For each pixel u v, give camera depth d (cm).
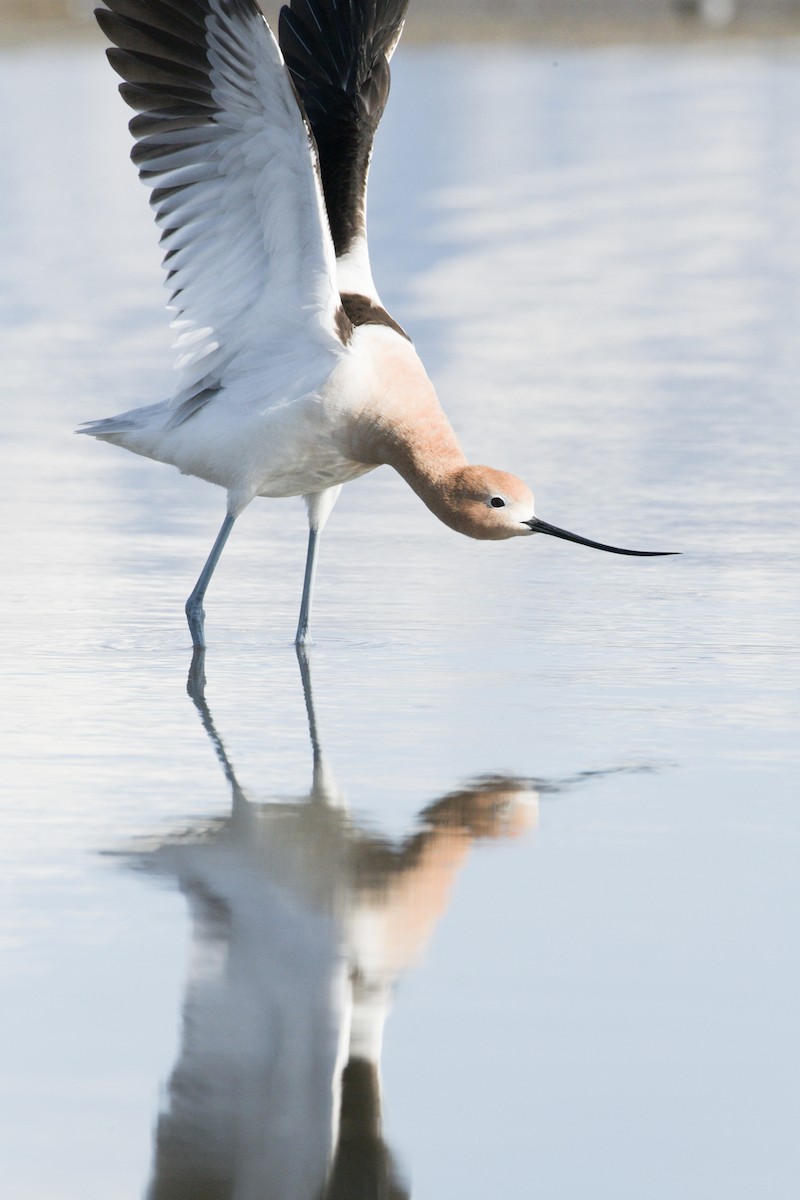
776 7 7425
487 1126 630
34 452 1841
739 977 729
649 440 1883
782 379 2194
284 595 1373
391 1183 601
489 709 1096
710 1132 626
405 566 1459
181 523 1587
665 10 7281
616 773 977
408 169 3841
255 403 1184
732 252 3073
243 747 1026
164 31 1116
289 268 1156
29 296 2709
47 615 1305
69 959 747
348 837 884
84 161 4066
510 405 2042
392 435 1188
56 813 915
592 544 1199
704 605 1330
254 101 1107
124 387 2105
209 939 765
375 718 1082
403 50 6200
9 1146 618
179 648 1236
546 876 832
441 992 718
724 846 868
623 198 3556
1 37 6353
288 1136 622
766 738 1036
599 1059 669
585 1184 600
